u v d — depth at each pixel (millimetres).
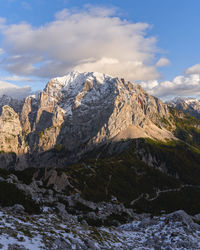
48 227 39406
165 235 53219
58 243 33031
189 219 61125
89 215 66812
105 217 75000
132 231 61906
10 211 42562
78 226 49062
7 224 33938
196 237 52562
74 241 36375
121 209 95812
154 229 59656
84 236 42219
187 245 47312
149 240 51531
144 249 45812
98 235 47094
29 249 28172
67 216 55781
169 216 62875
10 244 27375
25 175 84875
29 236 32094
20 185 63250
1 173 73625
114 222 71812
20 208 44812
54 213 54281
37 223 39781
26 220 39219
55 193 83188
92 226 56281
